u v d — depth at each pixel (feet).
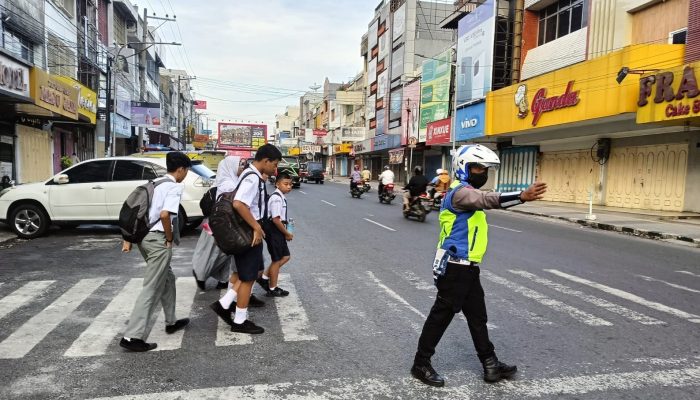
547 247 34.27
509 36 82.84
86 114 65.77
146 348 14.24
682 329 16.69
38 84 44.86
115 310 17.90
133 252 29.19
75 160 73.10
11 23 53.31
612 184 65.26
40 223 33.96
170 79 196.54
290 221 20.98
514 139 82.02
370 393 11.79
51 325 16.28
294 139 324.60
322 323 16.93
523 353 14.43
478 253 12.28
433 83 109.29
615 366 13.53
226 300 16.17
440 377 12.38
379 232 39.83
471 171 12.46
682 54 48.55
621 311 18.70
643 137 59.52
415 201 48.93
